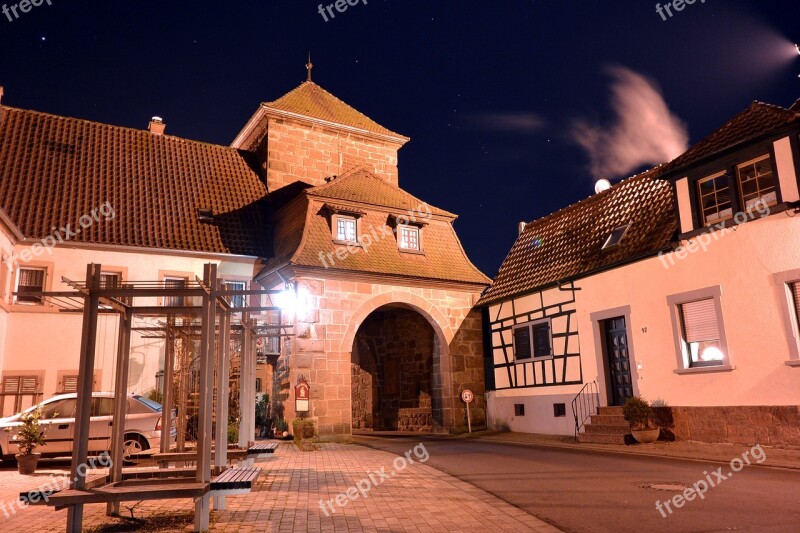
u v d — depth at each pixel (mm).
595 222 18031
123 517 6812
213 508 7113
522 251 21172
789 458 10281
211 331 6375
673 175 13875
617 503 7324
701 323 13125
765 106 12570
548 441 15469
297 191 21484
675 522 6309
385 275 18734
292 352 17172
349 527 6207
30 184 17719
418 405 22141
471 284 20641
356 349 25266
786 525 6059
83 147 19844
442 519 6594
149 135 21750
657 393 13875
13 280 16297
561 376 17000
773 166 11688
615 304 15281
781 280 11484
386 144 25328
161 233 18312
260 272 19219
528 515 6781
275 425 18000
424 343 22297
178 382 14102
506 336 19641
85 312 6027
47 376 16359
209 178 21328
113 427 6727
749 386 11891
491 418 20047
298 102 24188
